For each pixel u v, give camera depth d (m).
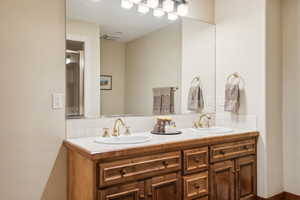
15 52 1.84
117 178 1.65
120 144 1.82
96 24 2.26
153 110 2.62
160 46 2.67
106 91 2.32
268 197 2.57
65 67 2.07
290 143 2.71
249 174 2.54
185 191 2.00
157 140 1.96
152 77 2.61
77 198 1.83
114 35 2.37
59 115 2.04
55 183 2.00
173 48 2.76
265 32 2.57
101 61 2.29
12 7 1.83
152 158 1.82
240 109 2.79
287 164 2.73
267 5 2.59
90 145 1.79
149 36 2.59
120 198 1.67
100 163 1.60
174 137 2.12
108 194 1.62
